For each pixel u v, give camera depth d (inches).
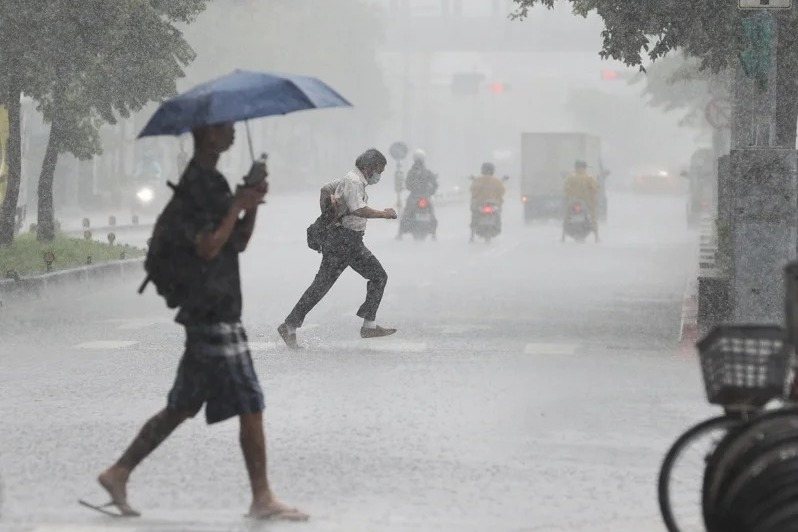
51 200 2448.3
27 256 2214.6
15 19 2092.8
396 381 1119.6
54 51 2144.4
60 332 1499.8
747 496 490.0
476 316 1676.9
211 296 613.6
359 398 1029.8
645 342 1408.7
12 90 2242.9
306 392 1059.3
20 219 3137.3
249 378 628.4
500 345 1374.3
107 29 2129.7
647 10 1546.5
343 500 691.4
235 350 623.2
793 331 486.9
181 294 617.0
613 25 1576.0
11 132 2289.6
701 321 1417.3
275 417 945.5
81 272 2149.4
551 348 1349.7
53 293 2023.9
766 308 1262.3
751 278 1262.3
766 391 512.1
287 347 1354.6
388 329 1379.2
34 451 815.7
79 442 845.2
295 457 804.0
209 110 604.4
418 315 1685.5
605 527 633.6
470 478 749.3
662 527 634.2
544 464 789.2
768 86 1282.0
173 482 729.6
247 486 720.3
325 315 1680.6
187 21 2299.5
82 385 1093.1
